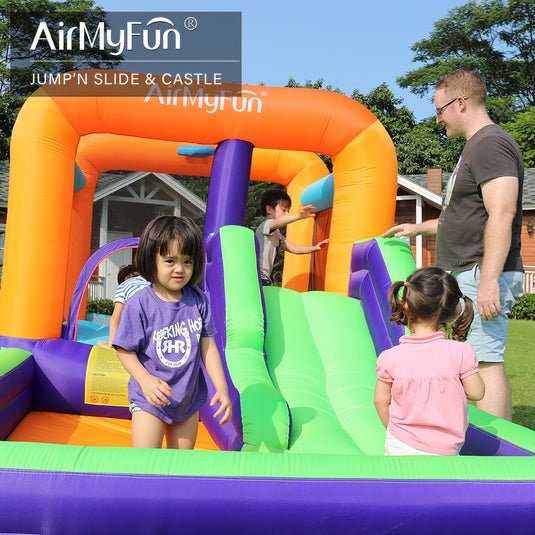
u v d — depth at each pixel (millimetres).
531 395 5883
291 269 6422
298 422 2902
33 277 3980
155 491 1783
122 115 4188
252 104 4289
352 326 3949
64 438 3348
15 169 4109
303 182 6504
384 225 4453
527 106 33719
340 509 1797
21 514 1758
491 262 2885
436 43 35406
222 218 4340
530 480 1858
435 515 1805
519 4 32281
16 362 3463
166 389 2195
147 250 2303
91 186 6449
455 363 2373
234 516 1786
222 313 3545
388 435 2412
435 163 28281
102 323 7613
